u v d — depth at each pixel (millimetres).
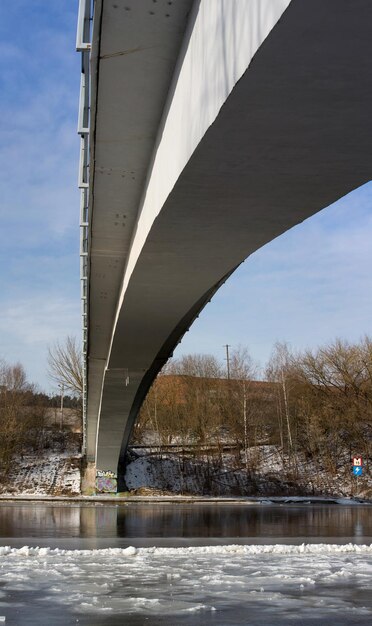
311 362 67875
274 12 5477
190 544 18531
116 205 15102
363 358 65438
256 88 6723
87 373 35438
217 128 7770
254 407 68500
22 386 80250
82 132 12023
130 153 12766
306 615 8492
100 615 8359
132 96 10906
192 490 56312
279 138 8039
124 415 42312
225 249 13570
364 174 9219
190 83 8828
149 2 8734
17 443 62000
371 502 50125
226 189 10008
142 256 14328
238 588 10438
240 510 38531
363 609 8883
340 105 7105
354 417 62625
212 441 67250
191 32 8844
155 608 8820
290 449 63219
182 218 11562
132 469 59156
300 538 20422
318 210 10977
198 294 17922
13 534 21828
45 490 54062
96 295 22562
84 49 10289
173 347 29594
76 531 23328
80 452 64688
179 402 70812
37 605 8961
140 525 26453
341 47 5883
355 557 14883
